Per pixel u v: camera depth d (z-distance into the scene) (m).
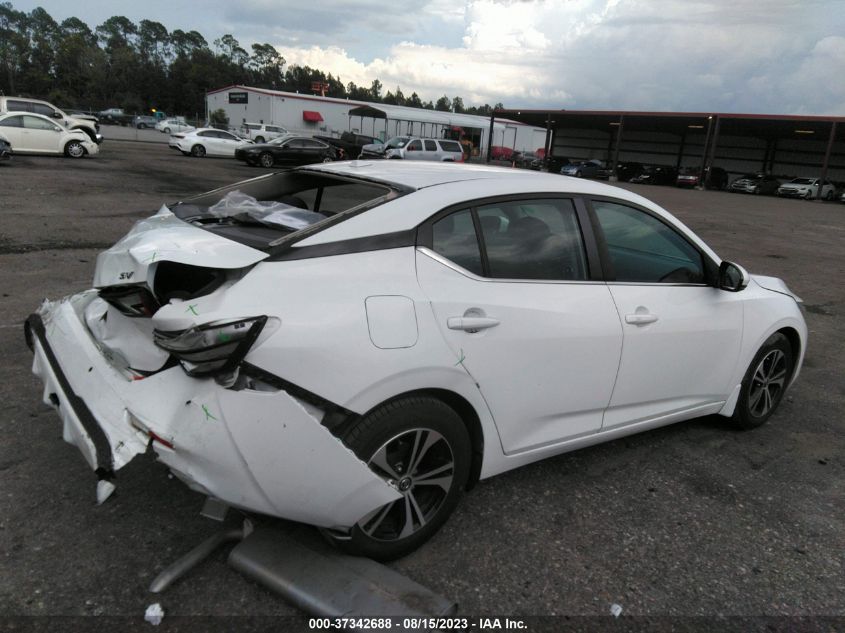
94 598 2.26
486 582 2.50
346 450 2.18
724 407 3.90
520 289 2.77
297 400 2.19
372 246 2.46
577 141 59.62
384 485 2.29
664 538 2.89
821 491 3.42
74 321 2.84
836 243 15.62
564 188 3.11
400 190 2.71
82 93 111.31
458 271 2.61
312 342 2.17
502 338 2.64
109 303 2.54
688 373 3.54
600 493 3.23
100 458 2.11
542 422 2.94
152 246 2.42
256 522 2.62
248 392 2.10
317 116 61.03
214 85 115.50
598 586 2.54
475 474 2.80
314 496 2.20
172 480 3.02
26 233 8.70
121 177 17.05
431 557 2.63
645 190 34.34
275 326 2.14
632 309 3.16
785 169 47.91
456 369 2.49
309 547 2.50
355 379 2.23
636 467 3.54
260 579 2.35
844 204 36.69
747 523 3.06
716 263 3.66
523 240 2.88
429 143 32.25
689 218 19.27
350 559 2.44
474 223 2.74
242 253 2.31
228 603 2.28
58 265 7.11
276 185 3.26
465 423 2.72
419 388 2.41
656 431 4.05
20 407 3.63
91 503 2.80
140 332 2.46
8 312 5.32
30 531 2.59
